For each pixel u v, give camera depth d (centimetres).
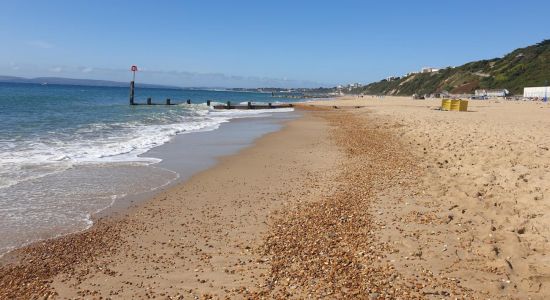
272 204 944
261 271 608
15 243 714
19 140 1681
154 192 1045
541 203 794
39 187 1040
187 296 543
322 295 529
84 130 2111
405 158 1427
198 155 1567
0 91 7188
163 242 730
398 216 809
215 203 960
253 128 2650
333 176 1202
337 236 727
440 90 13475
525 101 6906
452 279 557
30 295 550
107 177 1169
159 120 2986
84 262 650
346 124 2970
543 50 11012
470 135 1780
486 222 740
